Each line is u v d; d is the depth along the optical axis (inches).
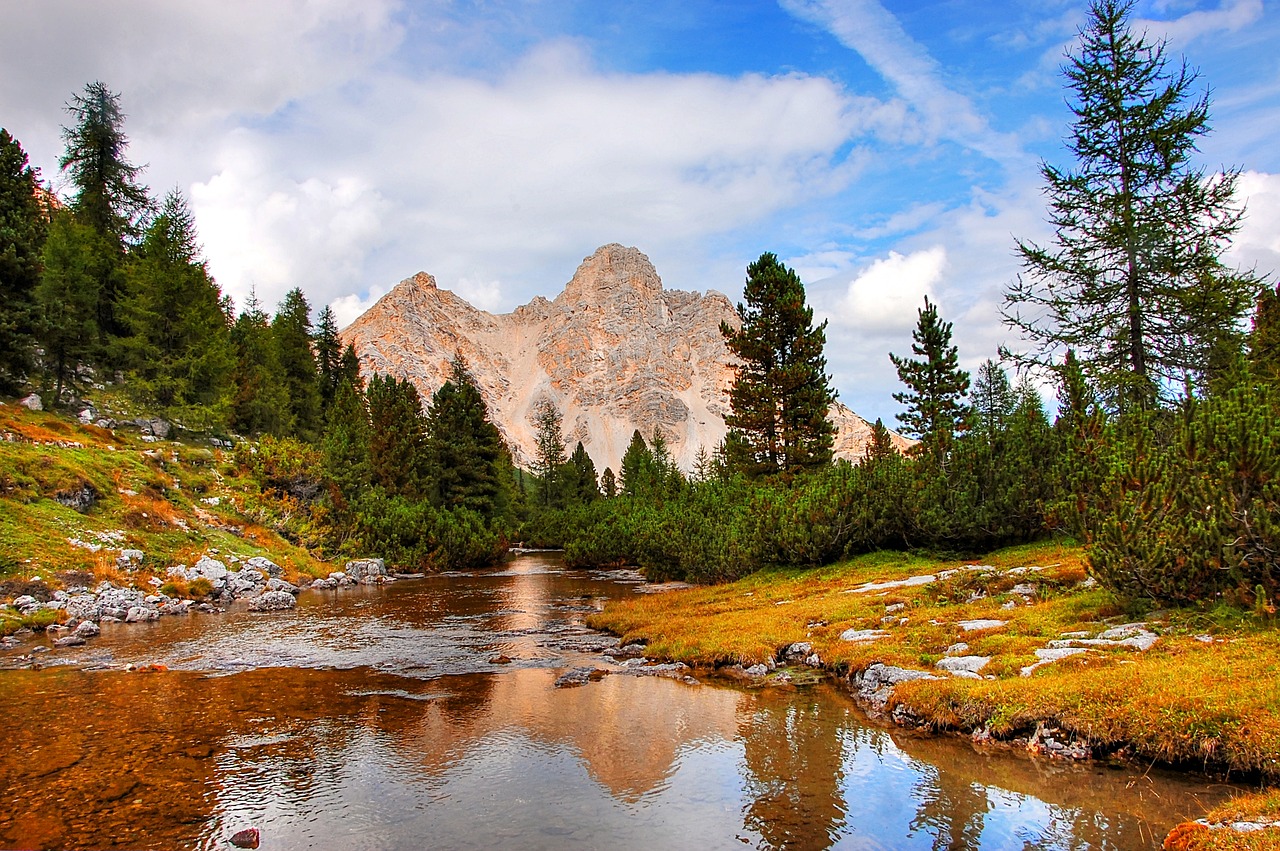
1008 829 282.2
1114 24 1061.1
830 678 553.3
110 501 1124.5
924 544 1040.8
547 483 4384.8
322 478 1754.4
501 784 344.8
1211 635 443.2
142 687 536.4
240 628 821.9
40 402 1608.0
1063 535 888.3
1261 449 451.2
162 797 326.3
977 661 477.4
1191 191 984.9
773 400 1647.4
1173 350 1027.9
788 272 1690.5
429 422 2600.9
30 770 358.9
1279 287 1128.8
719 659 608.4
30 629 740.0
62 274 1847.9
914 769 354.3
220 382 2116.1
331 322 3814.0
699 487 1877.5
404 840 283.0
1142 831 271.9
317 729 434.9
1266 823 245.6
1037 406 1008.9
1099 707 359.3
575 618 933.8
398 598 1162.6
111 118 2428.6
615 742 409.1
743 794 328.8
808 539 1066.1
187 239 2509.8
